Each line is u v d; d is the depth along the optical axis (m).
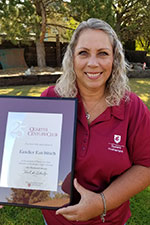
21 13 8.50
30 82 7.93
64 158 1.10
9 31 8.45
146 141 1.10
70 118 1.12
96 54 1.08
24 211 2.18
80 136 1.13
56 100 1.15
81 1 8.35
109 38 1.11
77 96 1.22
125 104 1.16
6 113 1.17
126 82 1.26
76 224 1.18
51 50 12.63
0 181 1.13
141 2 11.45
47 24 10.48
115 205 1.04
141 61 13.39
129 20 12.73
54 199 1.09
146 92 6.68
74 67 1.19
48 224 1.29
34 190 1.10
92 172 1.11
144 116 1.12
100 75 1.11
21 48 11.81
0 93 6.50
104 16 8.51
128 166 1.12
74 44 1.17
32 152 1.12
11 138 1.15
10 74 9.87
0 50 11.32
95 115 1.18
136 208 2.22
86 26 1.11
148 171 1.10
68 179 1.09
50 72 10.48
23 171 1.12
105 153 1.08
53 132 1.12
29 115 1.15
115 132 1.10
